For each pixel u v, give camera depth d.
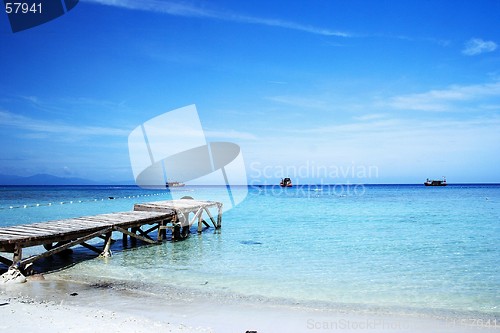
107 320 6.95
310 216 31.22
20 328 6.22
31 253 14.55
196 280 11.06
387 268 12.89
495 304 9.05
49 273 11.38
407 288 10.44
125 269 12.32
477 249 16.47
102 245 16.84
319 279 11.37
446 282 11.09
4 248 10.40
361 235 20.73
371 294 9.80
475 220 27.95
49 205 41.47
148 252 15.66
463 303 9.12
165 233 19.70
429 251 15.98
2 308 7.37
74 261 13.39
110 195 68.00
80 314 7.24
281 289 10.20
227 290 10.00
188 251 15.94
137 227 18.00
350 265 13.30
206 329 6.80
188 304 8.57
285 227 24.12
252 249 16.47
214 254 15.28
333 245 17.47
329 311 8.33
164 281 10.84
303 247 16.94
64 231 12.34
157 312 7.86
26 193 79.50
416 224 25.64
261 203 48.72
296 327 7.23
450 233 21.41
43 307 7.62
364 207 41.28
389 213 33.62
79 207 38.31
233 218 29.98
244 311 8.16
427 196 68.12
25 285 9.83
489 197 63.12
